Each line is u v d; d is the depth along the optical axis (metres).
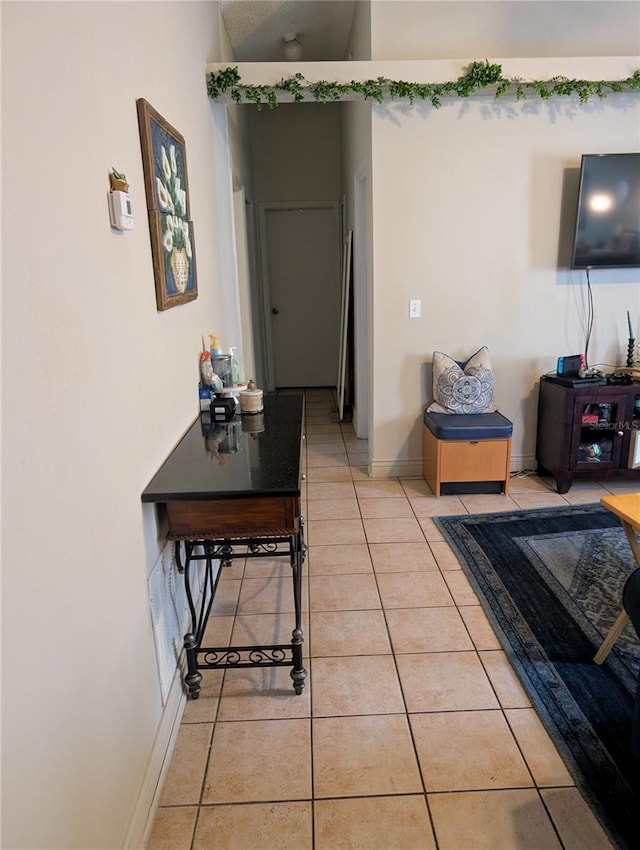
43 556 0.95
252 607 2.39
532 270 3.55
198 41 2.68
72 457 1.09
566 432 3.39
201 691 1.92
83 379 1.16
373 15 3.21
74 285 1.13
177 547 1.80
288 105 5.89
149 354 1.68
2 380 0.84
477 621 2.25
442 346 3.65
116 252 1.40
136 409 1.53
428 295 3.56
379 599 2.42
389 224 3.45
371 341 3.66
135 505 1.49
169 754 1.65
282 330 6.54
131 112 1.58
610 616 2.26
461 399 3.51
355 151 4.32
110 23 1.42
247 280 4.91
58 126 1.08
